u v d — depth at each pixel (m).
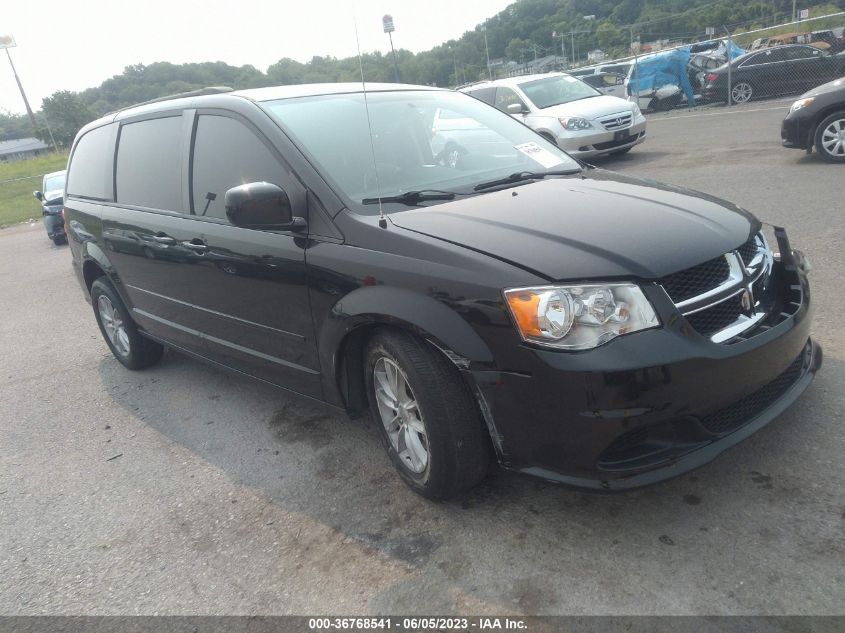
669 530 2.55
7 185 28.20
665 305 2.36
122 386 5.04
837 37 17.58
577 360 2.27
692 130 13.82
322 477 3.32
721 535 2.48
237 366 3.90
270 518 3.05
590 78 19.67
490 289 2.41
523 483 2.97
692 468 2.41
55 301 8.44
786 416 3.15
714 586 2.26
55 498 3.53
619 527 2.61
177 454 3.81
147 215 4.21
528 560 2.51
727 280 2.57
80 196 5.25
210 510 3.20
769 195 7.33
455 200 3.12
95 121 5.36
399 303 2.63
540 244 2.53
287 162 3.22
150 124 4.35
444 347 2.52
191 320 4.11
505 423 2.48
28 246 14.93
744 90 16.56
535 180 3.46
